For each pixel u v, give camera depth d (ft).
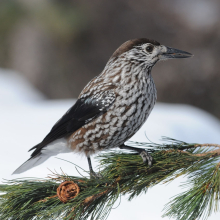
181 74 70.90
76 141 24.18
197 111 56.18
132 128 23.44
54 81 74.54
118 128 23.15
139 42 24.06
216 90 70.64
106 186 17.80
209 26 72.38
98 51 73.26
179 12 73.51
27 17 64.80
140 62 23.82
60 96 74.33
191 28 72.79
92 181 17.67
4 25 67.56
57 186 17.70
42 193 17.71
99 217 17.01
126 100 22.90
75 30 69.05
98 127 23.30
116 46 72.90
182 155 18.16
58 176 17.84
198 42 72.23
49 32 69.00
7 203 17.29
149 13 73.36
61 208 16.48
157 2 73.51
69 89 74.38
